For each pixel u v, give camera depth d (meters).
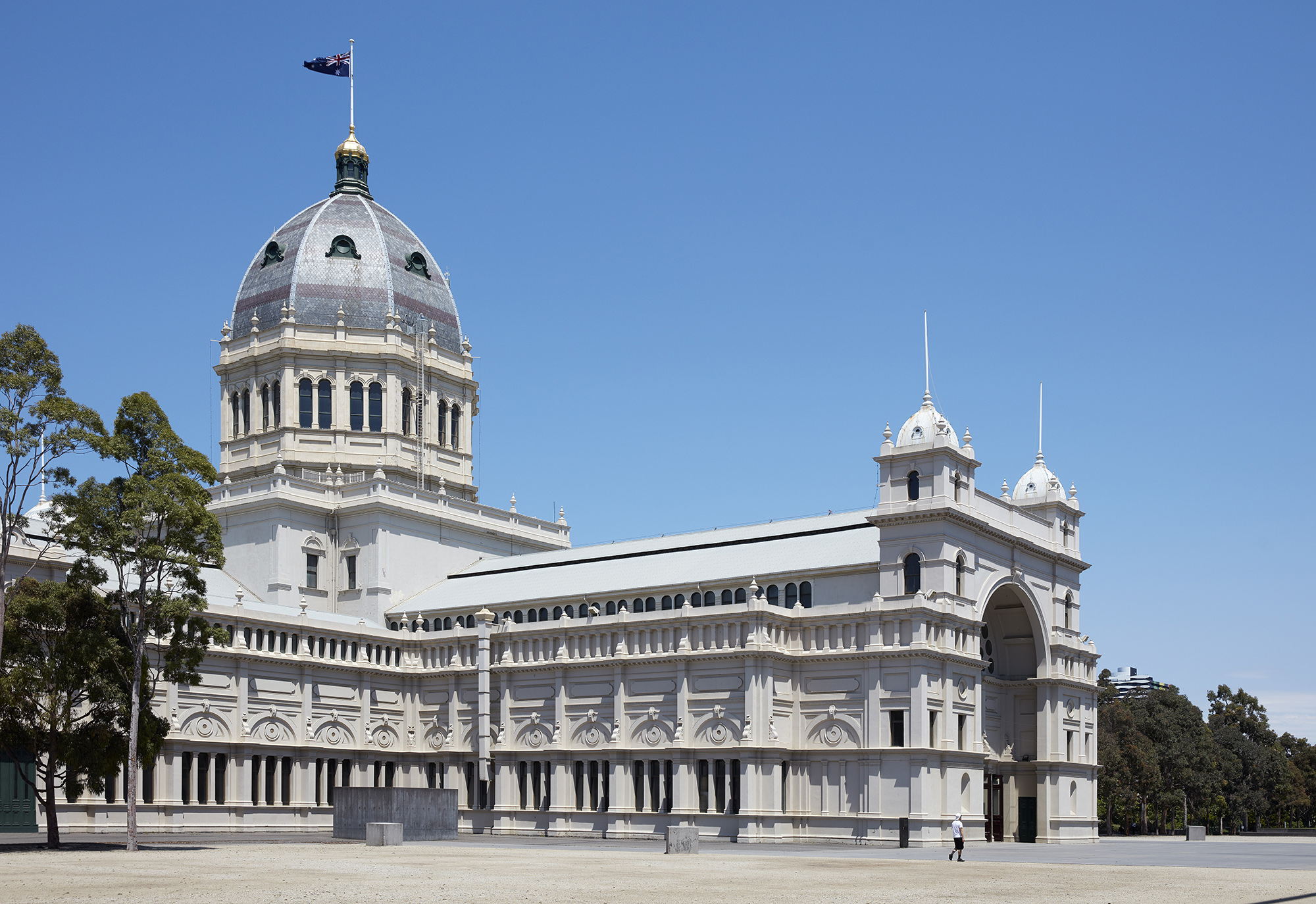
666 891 47.38
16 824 84.50
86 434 73.00
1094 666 114.31
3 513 71.50
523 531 135.50
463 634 112.00
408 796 90.06
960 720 97.06
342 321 127.81
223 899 42.88
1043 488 113.12
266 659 102.19
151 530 83.50
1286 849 94.75
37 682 71.62
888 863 68.00
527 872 56.53
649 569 110.50
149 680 80.62
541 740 106.38
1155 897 47.97
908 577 95.44
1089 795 110.75
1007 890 50.16
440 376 134.00
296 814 103.19
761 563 103.62
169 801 93.75
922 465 95.00
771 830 93.19
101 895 44.09
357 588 120.88
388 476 126.19
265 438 127.25
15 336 72.44
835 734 94.81
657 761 99.56
